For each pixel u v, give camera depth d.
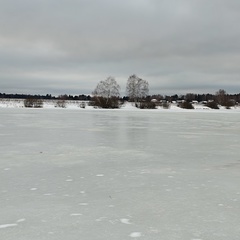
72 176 8.73
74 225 5.34
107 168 9.83
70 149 13.60
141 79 90.56
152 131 22.09
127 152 12.92
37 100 77.94
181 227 5.28
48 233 5.02
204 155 12.38
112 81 86.12
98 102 79.88
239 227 5.28
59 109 67.00
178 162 10.91
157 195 7.06
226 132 22.06
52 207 6.22
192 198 6.86
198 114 53.50
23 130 21.69
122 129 23.27
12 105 82.50
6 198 6.77
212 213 5.94
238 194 7.17
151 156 12.05
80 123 28.55
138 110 69.81
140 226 5.32
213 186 7.82
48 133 19.95
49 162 10.73
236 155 12.42
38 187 7.62
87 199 6.74
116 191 7.34
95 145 14.90
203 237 4.89
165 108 82.25
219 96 103.56
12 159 11.22
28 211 6.00
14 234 4.98
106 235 4.96
